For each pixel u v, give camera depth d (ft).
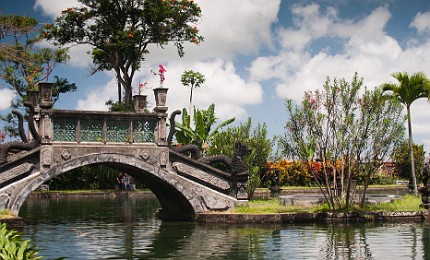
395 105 72.18
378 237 56.75
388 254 47.11
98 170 147.95
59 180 145.07
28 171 66.39
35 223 74.18
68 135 68.59
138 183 155.02
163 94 72.54
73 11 128.36
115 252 49.65
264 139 109.19
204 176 74.18
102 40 132.77
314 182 152.05
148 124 72.23
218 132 110.83
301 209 74.64
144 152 71.31
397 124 72.49
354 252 48.24
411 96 96.27
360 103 71.92
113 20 130.00
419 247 50.39
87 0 128.98
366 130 71.77
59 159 67.56
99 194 136.05
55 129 68.13
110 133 70.33
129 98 134.92
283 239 56.24
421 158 169.07
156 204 109.70
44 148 67.00
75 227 69.15
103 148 69.46
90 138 69.41
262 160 109.81
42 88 67.82
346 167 78.33
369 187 150.30
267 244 53.21
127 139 70.69
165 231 64.23
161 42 134.21
